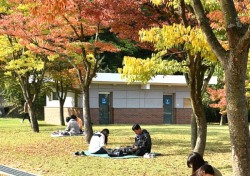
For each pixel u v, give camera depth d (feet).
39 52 57.52
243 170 22.39
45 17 29.45
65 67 83.05
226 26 22.56
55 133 63.82
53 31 51.78
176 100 105.91
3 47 62.85
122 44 114.52
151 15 43.01
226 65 22.77
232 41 22.36
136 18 43.06
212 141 56.70
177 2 33.37
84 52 52.01
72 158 40.93
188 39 26.35
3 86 108.47
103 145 43.50
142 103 102.68
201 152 37.78
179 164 37.52
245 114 22.59
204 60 37.86
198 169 20.57
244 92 22.68
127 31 44.29
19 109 118.11
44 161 39.06
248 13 33.65
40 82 72.43
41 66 63.77
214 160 40.11
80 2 44.27
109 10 43.42
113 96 100.07
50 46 52.42
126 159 40.55
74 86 91.76
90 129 53.57
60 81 89.40
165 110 105.91
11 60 66.69
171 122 106.32
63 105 101.04
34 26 51.21
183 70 33.99
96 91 98.32
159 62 31.17
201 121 37.70
